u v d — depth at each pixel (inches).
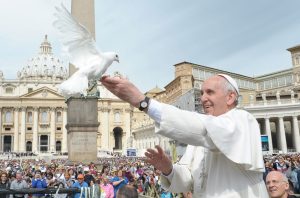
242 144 85.4
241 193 89.3
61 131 4859.7
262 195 90.9
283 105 2655.0
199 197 100.7
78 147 836.6
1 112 4739.2
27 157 3540.8
